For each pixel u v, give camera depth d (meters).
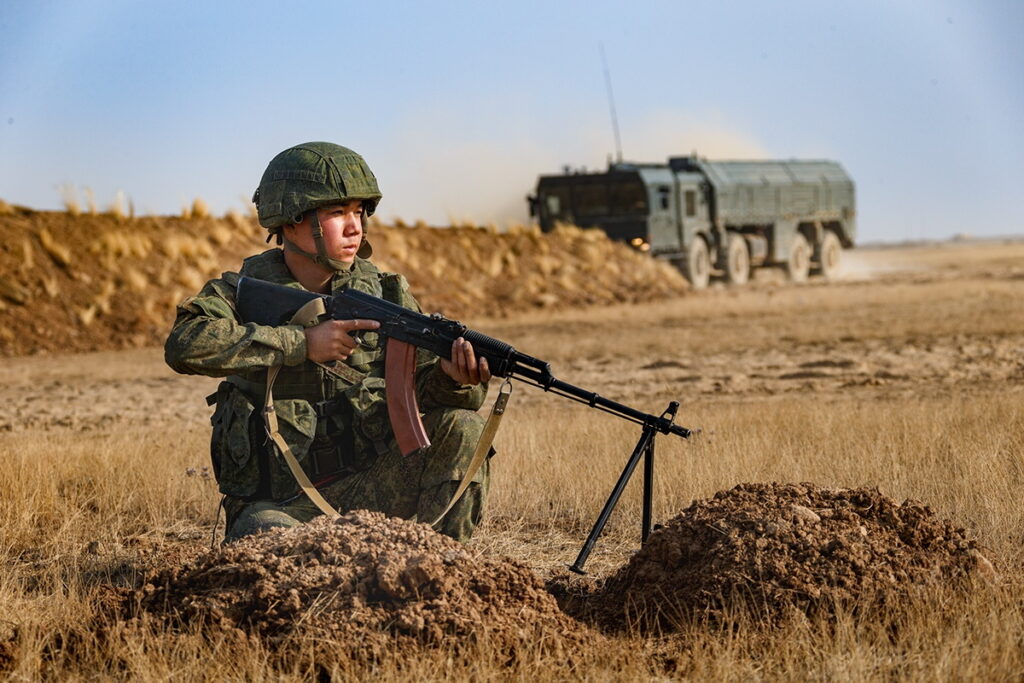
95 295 60.50
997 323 54.53
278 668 10.27
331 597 10.93
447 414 13.55
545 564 15.08
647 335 55.50
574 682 10.27
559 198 89.94
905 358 42.62
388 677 9.88
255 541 11.94
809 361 42.62
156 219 70.88
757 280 100.25
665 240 88.12
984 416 23.12
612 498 13.54
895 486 17.89
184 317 12.77
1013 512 15.91
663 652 11.15
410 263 75.38
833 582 11.72
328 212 13.47
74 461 21.20
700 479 18.75
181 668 10.23
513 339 55.12
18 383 43.31
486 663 10.33
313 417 13.28
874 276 112.12
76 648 11.02
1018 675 9.88
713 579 11.96
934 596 11.45
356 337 13.01
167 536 17.45
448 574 11.23
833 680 10.01
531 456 20.78
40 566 15.41
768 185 99.12
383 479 13.68
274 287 13.22
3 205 64.75
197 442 24.03
